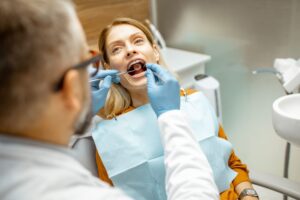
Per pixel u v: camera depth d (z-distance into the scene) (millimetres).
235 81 1942
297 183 1232
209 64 2061
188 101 1242
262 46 1736
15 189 461
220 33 1917
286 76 1325
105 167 1130
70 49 501
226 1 1818
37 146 498
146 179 1110
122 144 1137
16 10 448
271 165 1937
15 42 445
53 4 484
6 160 475
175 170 812
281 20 1617
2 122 476
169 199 793
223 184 1172
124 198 531
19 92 458
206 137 1167
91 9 1872
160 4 2211
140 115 1180
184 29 2117
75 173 515
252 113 1919
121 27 1242
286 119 1040
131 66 1214
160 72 1045
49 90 484
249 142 2004
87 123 609
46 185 469
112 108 1218
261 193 1870
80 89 535
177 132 869
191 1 2006
